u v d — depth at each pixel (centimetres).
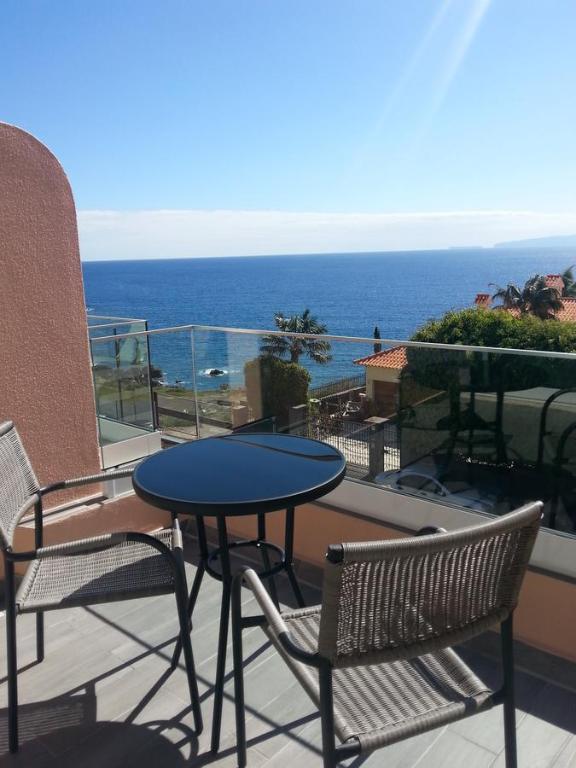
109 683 211
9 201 265
